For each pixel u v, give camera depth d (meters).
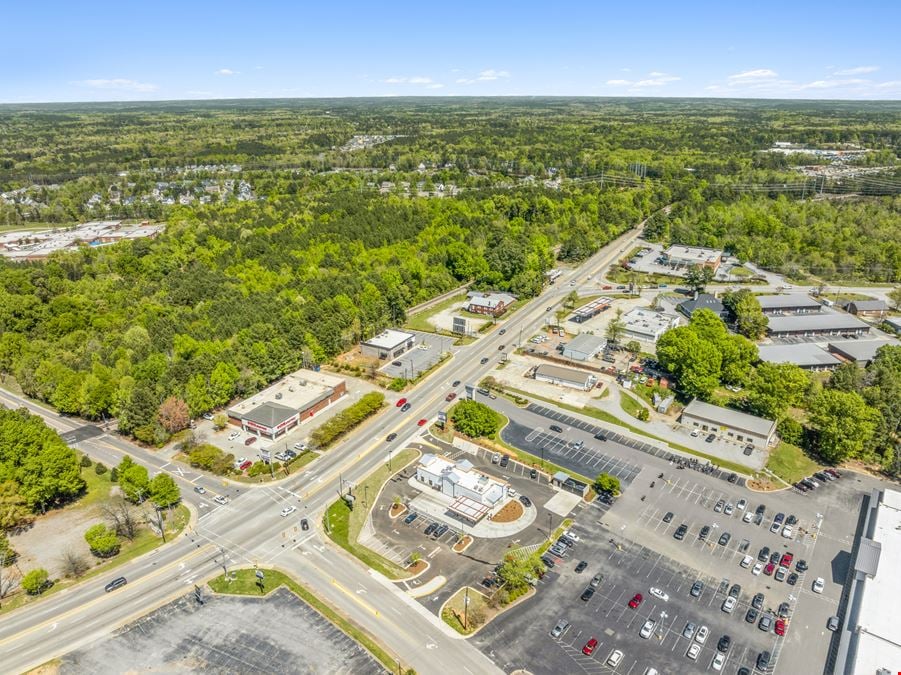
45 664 89.19
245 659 89.38
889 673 80.69
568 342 196.62
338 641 92.19
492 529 116.12
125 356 174.12
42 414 165.38
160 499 120.56
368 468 136.25
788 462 135.75
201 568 107.69
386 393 170.12
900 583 97.06
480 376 179.50
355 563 108.25
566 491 127.06
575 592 100.69
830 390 142.50
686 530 114.94
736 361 170.25
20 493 119.25
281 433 148.88
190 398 152.62
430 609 97.88
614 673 86.31
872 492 126.50
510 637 92.25
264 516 121.19
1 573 107.25
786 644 90.81
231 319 191.25
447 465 132.62
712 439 144.75
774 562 106.94
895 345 180.50
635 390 168.12
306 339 185.88
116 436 152.75
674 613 96.44
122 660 89.69
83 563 109.38
